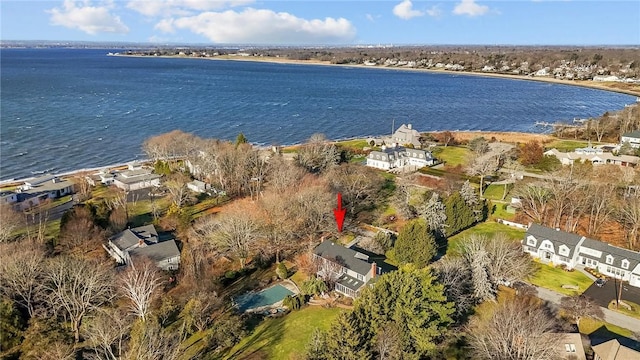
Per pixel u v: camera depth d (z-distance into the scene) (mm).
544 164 139625
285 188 107812
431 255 82500
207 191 126000
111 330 59531
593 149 152875
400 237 84688
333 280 78438
